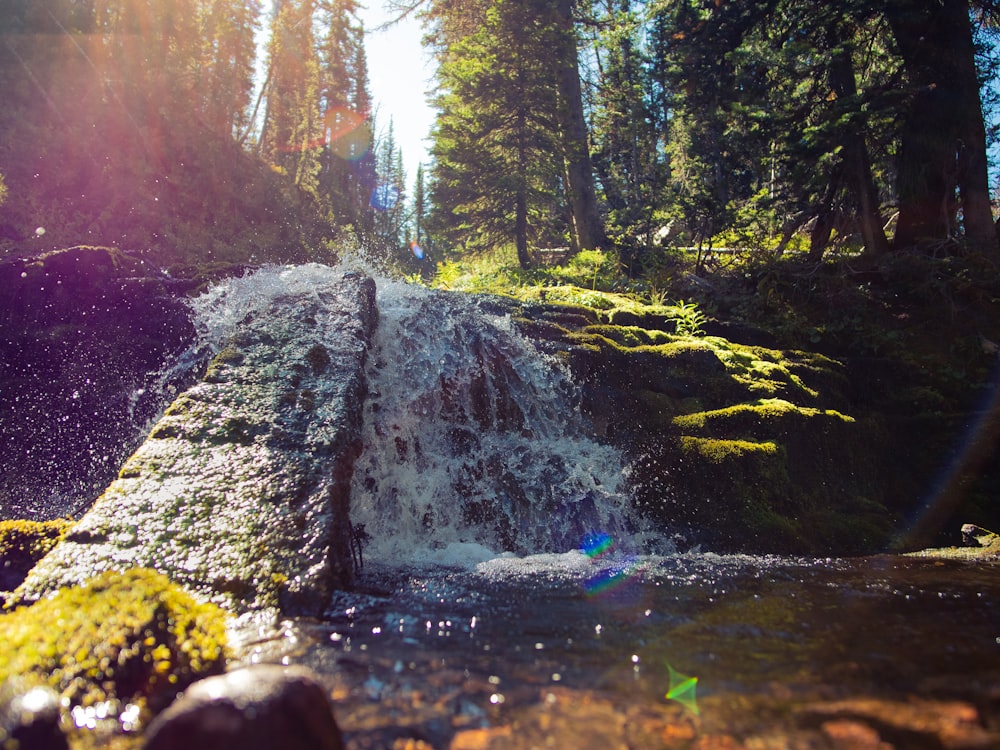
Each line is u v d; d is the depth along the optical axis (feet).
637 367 21.42
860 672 7.43
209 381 14.83
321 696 5.41
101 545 10.33
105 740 5.71
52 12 67.26
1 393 18.62
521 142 50.14
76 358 19.42
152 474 11.98
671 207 44.50
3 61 60.95
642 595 11.32
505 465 18.25
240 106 106.63
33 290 20.53
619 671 7.46
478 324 21.33
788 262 35.14
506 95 49.32
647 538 16.97
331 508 11.57
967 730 5.90
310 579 10.14
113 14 76.59
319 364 16.01
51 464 18.24
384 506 16.90
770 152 37.83
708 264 39.29
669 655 8.03
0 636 7.00
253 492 11.71
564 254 54.80
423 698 6.63
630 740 5.76
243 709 4.90
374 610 9.96
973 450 22.34
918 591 11.79
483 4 57.16
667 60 45.60
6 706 5.07
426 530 17.03
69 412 18.78
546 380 20.30
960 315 31.30
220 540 10.65
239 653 7.89
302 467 12.39
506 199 50.85
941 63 35.35
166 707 6.34
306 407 14.14
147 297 20.71
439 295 22.79
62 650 6.73
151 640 7.04
